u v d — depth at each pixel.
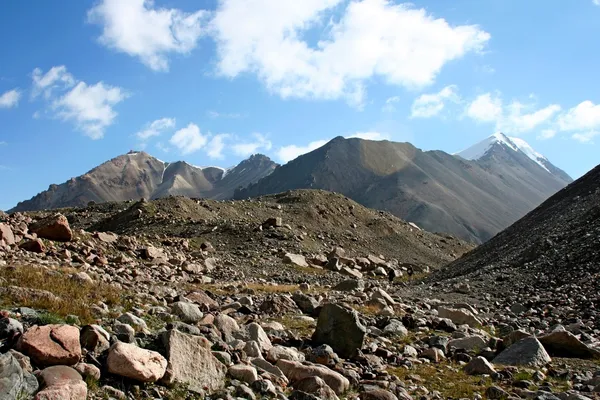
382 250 83.94
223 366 8.76
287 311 17.45
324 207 93.88
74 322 9.38
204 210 74.56
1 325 8.06
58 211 91.88
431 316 19.59
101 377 7.39
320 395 8.63
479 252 53.88
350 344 12.03
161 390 7.59
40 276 13.04
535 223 50.66
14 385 6.11
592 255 30.52
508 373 11.33
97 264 23.61
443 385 10.52
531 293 27.09
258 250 52.72
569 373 11.54
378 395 8.89
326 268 49.88
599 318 18.39
